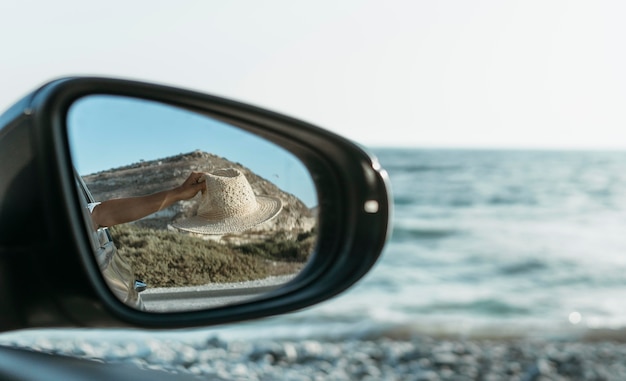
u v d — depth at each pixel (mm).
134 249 1330
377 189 1686
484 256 24734
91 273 1177
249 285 1502
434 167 51031
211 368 8289
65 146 1179
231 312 1468
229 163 1479
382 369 8945
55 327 1220
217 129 1456
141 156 1329
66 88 1188
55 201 1131
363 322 12133
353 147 1644
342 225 1648
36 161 1128
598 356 9961
